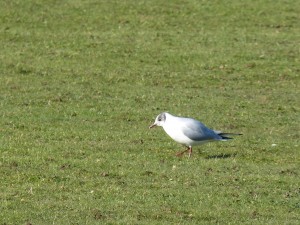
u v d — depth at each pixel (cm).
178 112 2242
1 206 1477
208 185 1628
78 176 1656
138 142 1931
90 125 2072
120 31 3017
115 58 2750
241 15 3209
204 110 2273
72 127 2045
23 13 3130
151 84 2520
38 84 2469
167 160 1789
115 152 1833
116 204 1503
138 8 3234
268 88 2525
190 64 2714
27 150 1816
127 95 2392
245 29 3089
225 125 2138
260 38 2998
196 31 3050
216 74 2631
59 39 2912
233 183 1644
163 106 2295
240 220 1452
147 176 1667
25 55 2744
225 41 2948
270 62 2748
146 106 2289
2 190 1564
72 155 1798
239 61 2750
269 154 1872
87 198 1532
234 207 1512
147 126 2094
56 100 2309
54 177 1641
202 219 1451
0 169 1681
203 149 1897
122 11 3198
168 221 1434
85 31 3003
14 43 2866
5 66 2623
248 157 1836
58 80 2520
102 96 2372
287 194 1590
